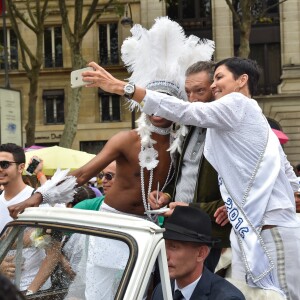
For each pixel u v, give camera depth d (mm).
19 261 2729
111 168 5902
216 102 3018
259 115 3152
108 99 30734
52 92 30891
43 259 2658
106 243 2420
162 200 3561
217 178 3477
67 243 2564
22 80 30844
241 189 3080
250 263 2973
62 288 2584
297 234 3123
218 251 3547
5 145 4559
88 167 3648
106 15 30156
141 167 3658
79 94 19375
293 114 28547
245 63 3359
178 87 3926
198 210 2727
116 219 2469
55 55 30750
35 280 2666
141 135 3689
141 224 2367
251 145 3086
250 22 17875
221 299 2670
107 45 30406
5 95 10031
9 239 2773
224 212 3326
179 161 3627
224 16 28984
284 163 3326
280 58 29219
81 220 2566
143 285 2254
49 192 3391
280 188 3137
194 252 2709
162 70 3910
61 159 9789
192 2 29578
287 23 28609
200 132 3570
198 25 29531
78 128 30641
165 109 2932
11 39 30703
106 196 3896
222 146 3127
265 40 29203
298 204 3615
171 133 3691
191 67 3664
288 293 3049
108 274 2385
